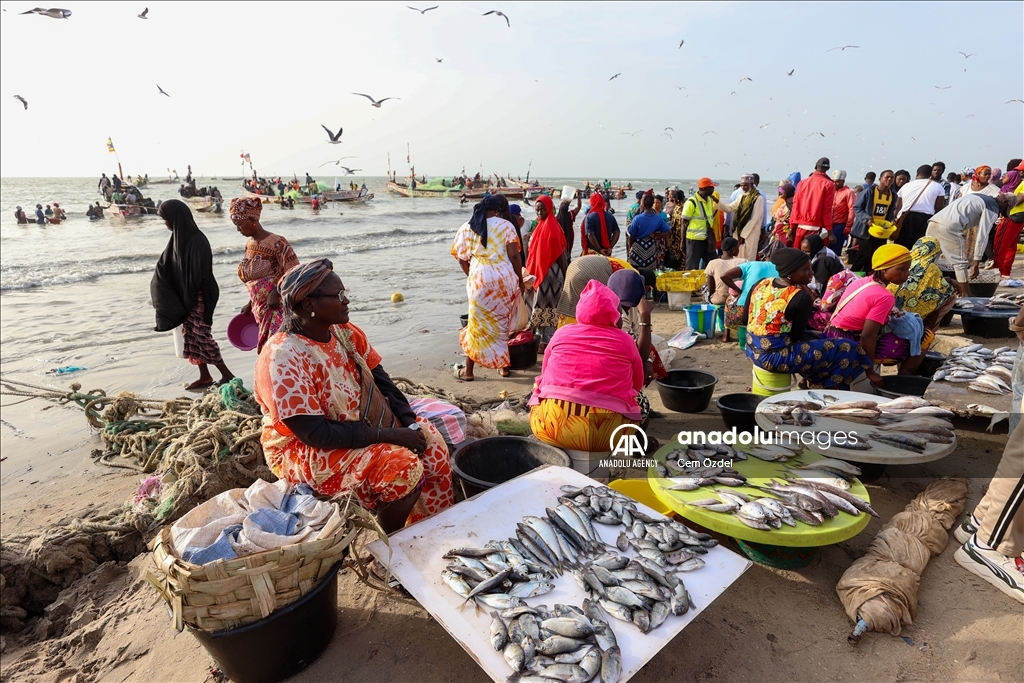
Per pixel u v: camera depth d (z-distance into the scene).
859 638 2.46
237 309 9.88
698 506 2.77
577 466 3.58
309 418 2.57
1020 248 12.63
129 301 10.66
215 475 3.75
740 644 2.48
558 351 3.61
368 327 8.68
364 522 2.45
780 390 4.69
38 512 3.88
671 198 11.29
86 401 4.99
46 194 60.03
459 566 2.39
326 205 43.22
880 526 3.29
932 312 6.14
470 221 5.52
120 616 2.94
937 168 9.59
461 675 2.36
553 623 2.10
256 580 2.07
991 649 2.40
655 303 9.80
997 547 2.78
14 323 8.97
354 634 2.60
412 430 2.91
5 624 3.17
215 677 2.40
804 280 4.41
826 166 9.05
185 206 5.41
